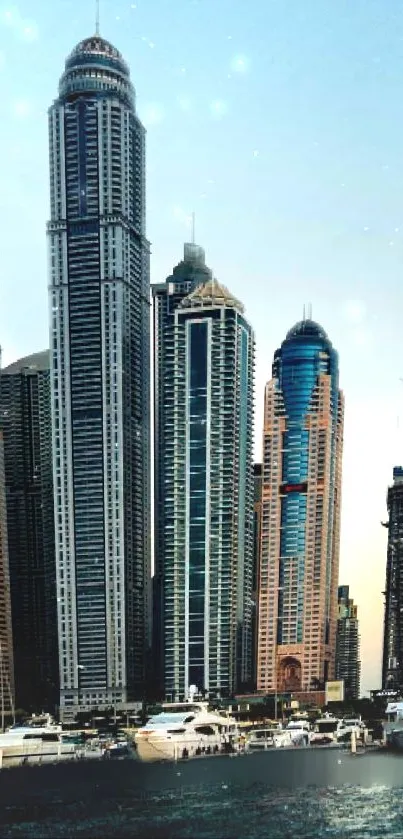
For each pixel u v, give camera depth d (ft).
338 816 538.06
